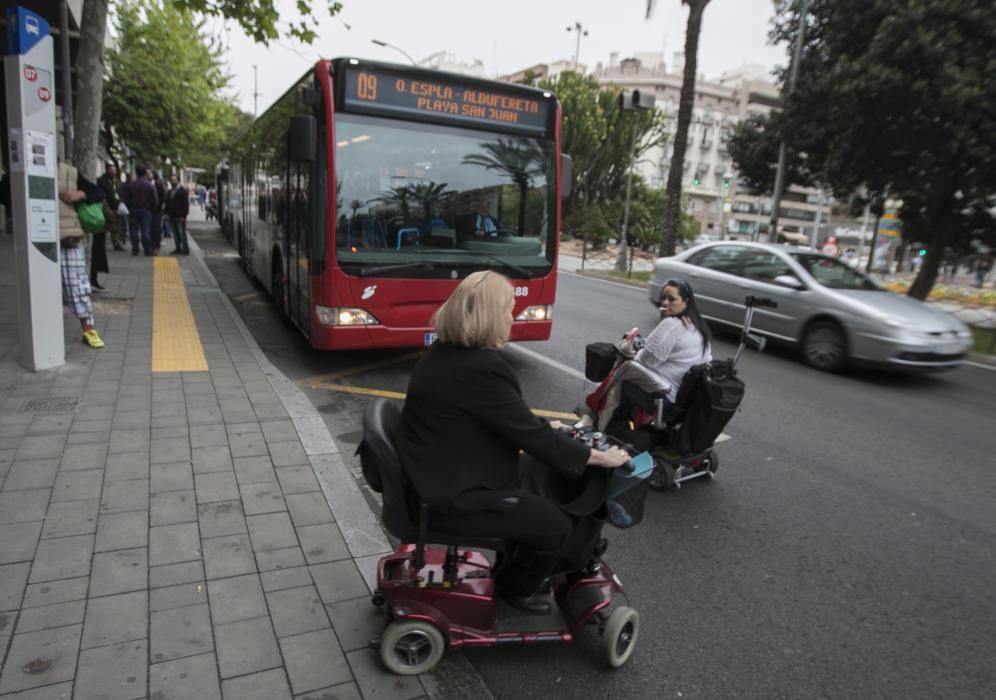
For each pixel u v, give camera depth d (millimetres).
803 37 15289
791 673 2842
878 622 3254
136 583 2883
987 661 2998
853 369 9078
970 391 8188
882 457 5555
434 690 2484
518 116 6793
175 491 3713
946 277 32469
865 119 12148
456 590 2539
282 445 4457
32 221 5414
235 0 7859
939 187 13586
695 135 85375
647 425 4680
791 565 3740
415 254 6375
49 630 2557
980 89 10602
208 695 2312
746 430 6062
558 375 7391
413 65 6254
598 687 2668
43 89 5348
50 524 3281
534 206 6957
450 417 2316
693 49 18031
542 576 2578
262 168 10383
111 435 4395
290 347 8141
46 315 5637
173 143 20172
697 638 3045
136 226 14875
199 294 10469
